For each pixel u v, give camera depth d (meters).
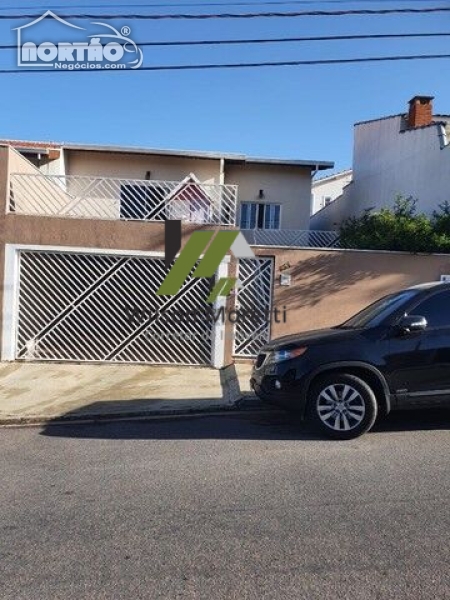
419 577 3.49
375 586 3.39
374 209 20.27
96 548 3.90
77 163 19.00
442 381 6.54
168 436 6.85
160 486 5.09
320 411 6.55
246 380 9.84
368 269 11.54
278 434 6.86
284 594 3.31
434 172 16.36
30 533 4.14
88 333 11.73
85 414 7.88
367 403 6.48
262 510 4.52
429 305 6.74
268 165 20.00
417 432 6.82
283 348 6.80
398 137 18.83
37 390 9.38
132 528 4.21
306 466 5.61
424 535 4.06
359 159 22.03
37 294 11.70
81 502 4.73
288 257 11.52
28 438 6.90
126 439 6.75
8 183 11.38
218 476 5.34
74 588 3.39
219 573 3.55
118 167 19.12
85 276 11.76
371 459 5.81
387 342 6.56
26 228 11.39
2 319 11.35
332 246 16.05
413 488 4.98
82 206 12.41
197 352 11.65
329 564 3.65
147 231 11.50
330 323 11.52
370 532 4.11
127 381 10.07
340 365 6.50
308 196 20.31
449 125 17.14
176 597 3.29
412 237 12.03
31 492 4.99
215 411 8.17
